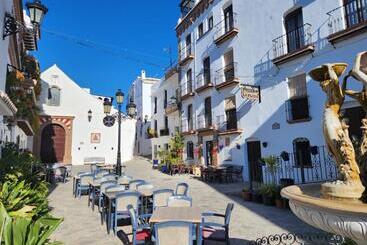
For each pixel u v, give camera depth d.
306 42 12.54
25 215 4.37
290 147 13.01
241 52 16.75
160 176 19.31
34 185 8.30
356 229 2.23
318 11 12.16
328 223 2.43
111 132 30.19
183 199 6.05
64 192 13.07
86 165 27.75
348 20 11.05
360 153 2.97
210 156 19.78
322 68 3.31
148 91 41.19
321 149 11.52
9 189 5.29
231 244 5.84
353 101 10.12
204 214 5.71
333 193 2.83
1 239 3.17
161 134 29.77
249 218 7.90
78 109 29.09
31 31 8.04
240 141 16.34
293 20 13.73
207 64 21.03
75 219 8.26
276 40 14.36
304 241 5.68
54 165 17.17
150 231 5.72
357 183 2.77
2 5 7.08
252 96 14.74
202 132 19.95
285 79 13.50
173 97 26.72
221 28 19.00
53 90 28.50
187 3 25.00
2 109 6.07
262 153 14.57
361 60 3.25
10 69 10.54
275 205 9.41
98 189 10.29
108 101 15.34
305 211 2.67
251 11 16.20
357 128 10.14
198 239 4.84
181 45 25.14
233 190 12.85
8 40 9.03
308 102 12.23
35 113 14.76
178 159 22.03
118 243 6.16
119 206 6.86
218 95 18.83
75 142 28.55
